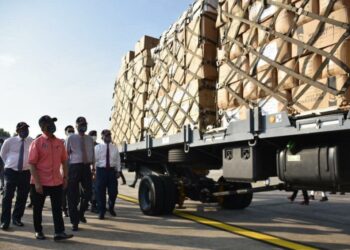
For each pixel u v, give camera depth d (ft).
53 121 18.07
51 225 21.39
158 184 24.34
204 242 17.01
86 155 21.12
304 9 14.82
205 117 20.51
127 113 31.27
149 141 25.76
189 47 22.04
